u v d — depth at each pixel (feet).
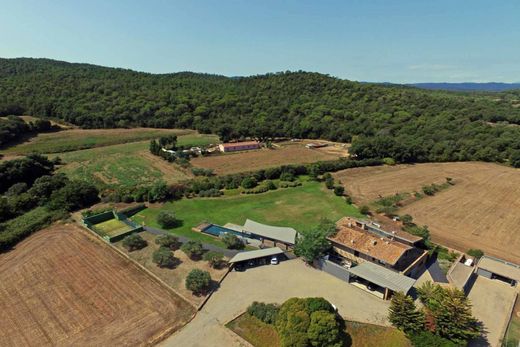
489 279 155.53
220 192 265.95
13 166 272.92
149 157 372.79
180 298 137.59
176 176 309.22
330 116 557.74
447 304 113.39
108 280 149.38
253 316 126.93
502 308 135.23
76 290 142.82
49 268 158.71
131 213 226.99
